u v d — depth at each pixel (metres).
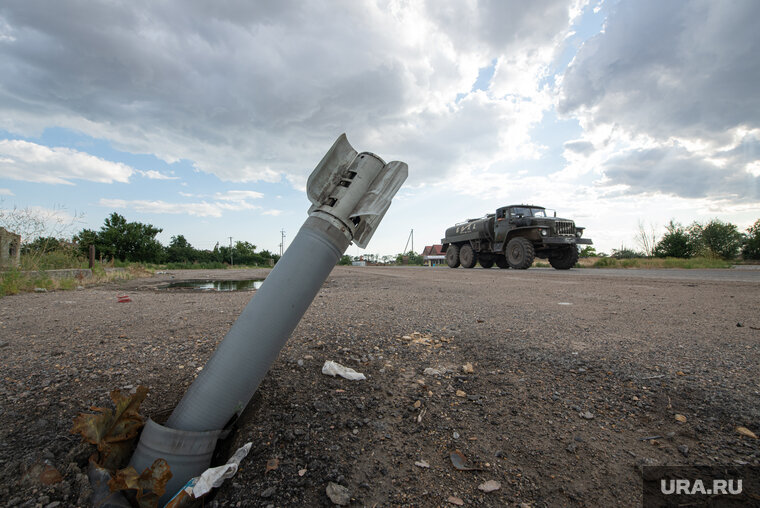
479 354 2.63
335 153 1.55
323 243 1.45
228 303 5.18
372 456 1.50
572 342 2.84
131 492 1.27
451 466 1.45
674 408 1.80
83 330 3.29
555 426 1.70
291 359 2.46
